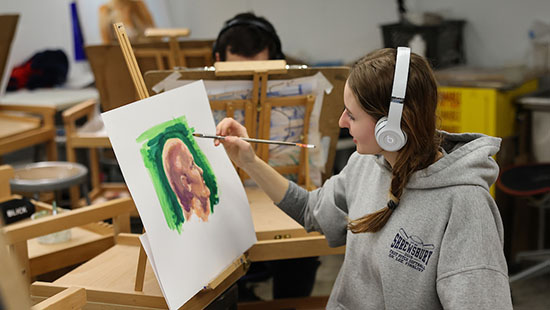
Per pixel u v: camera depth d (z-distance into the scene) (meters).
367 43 4.13
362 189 1.26
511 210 3.02
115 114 1.16
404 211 1.11
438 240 1.06
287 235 1.60
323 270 3.05
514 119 3.03
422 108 1.05
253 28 2.07
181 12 4.79
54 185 2.38
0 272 0.45
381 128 1.06
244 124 1.81
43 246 1.67
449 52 3.47
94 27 4.36
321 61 4.35
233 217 1.40
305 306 1.85
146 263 1.32
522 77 3.02
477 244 1.01
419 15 3.38
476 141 1.09
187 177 1.29
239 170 1.89
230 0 4.57
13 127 2.95
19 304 0.46
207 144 1.40
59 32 4.52
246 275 2.22
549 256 2.87
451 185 1.06
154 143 1.23
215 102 1.75
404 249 1.09
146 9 4.56
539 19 3.38
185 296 1.17
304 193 1.43
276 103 1.79
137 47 2.87
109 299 1.28
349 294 1.24
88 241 1.71
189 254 1.22
